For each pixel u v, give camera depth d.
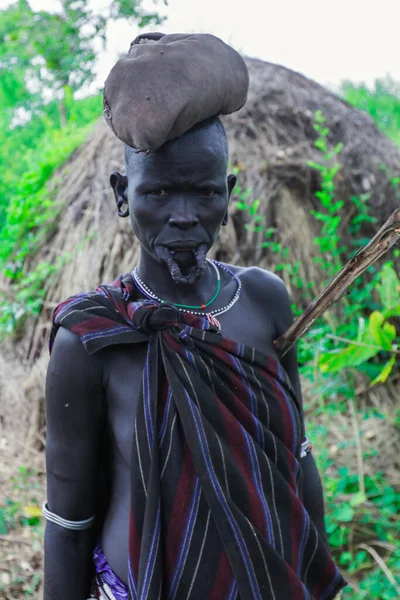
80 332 1.29
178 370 1.26
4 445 4.26
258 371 1.33
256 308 1.47
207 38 1.24
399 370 3.96
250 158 4.39
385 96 11.64
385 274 1.95
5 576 3.18
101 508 1.45
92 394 1.32
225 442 1.25
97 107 7.93
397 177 4.70
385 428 3.71
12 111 9.40
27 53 7.14
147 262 1.38
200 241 1.27
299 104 4.77
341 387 3.79
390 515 3.31
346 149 4.62
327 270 4.23
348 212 4.45
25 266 4.80
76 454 1.34
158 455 1.24
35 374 4.39
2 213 7.46
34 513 3.62
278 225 4.23
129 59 1.21
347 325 3.95
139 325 1.29
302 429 1.45
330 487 3.29
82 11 6.71
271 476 1.27
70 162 5.10
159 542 1.23
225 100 1.22
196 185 1.23
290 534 1.28
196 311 1.38
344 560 3.09
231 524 1.21
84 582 1.43
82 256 4.43
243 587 1.21
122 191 1.36
